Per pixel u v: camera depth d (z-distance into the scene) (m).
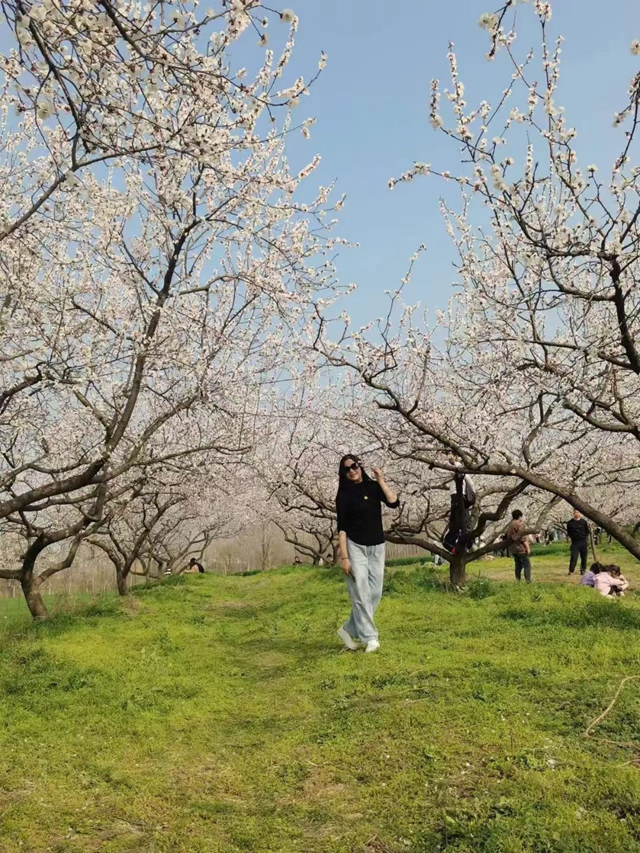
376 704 5.49
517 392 9.85
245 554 34.56
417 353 10.13
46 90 4.16
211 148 5.00
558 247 6.23
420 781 4.03
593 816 3.40
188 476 14.37
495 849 3.16
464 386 10.00
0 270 7.76
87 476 7.66
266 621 10.82
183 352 9.20
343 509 7.75
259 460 14.32
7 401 8.41
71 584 25.08
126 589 15.95
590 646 6.60
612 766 3.90
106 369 8.32
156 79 4.40
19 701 6.04
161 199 7.76
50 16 3.88
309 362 9.80
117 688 6.45
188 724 5.60
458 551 12.12
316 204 8.84
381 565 7.80
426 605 9.96
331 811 3.86
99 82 4.56
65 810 4.06
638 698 4.94
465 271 8.40
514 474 8.10
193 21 4.14
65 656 7.39
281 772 4.49
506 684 5.61
